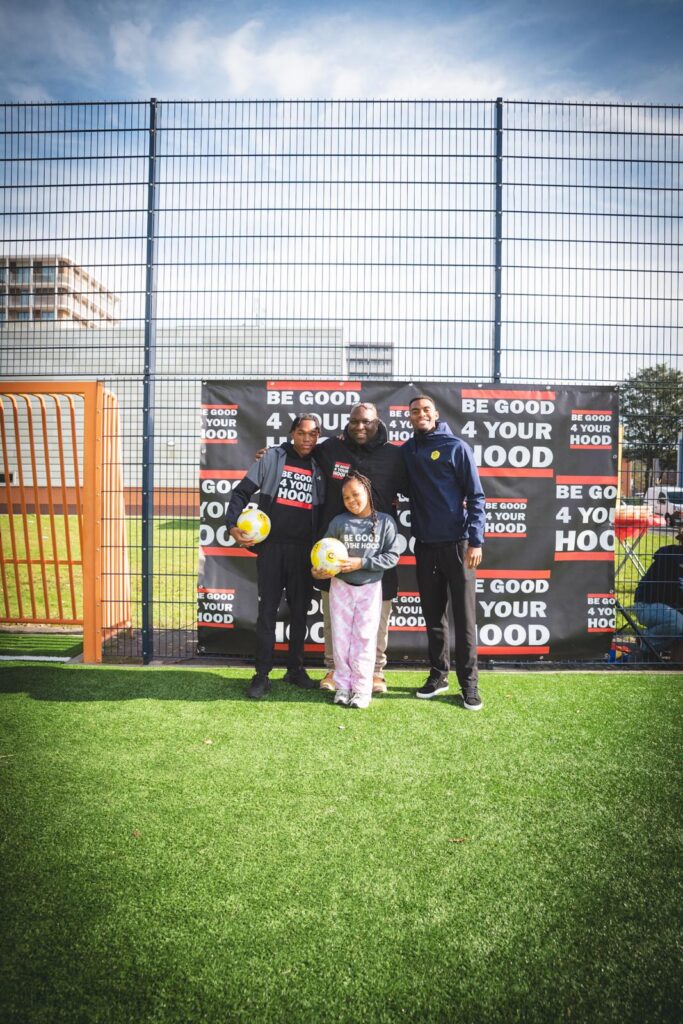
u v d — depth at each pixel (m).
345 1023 1.61
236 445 4.82
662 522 5.20
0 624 6.30
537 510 4.82
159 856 2.30
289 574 4.24
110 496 5.36
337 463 4.25
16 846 2.35
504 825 2.54
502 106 4.83
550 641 4.84
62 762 3.08
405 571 4.83
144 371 4.88
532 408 4.81
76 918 1.97
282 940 1.89
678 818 2.62
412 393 4.79
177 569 9.00
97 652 4.91
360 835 2.46
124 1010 1.63
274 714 3.79
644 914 2.03
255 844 2.38
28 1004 1.64
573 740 3.43
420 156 4.81
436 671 4.16
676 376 4.84
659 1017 1.64
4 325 4.99
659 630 4.92
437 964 1.80
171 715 3.75
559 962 1.82
